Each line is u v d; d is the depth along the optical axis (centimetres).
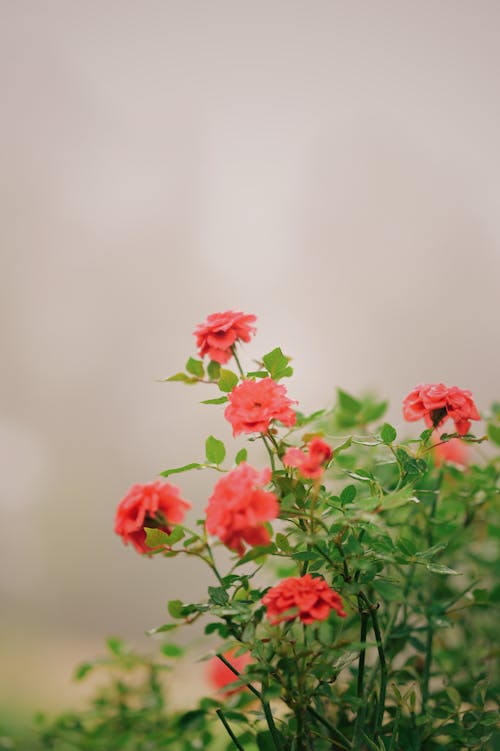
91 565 471
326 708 133
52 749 136
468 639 161
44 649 405
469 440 124
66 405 500
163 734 132
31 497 491
